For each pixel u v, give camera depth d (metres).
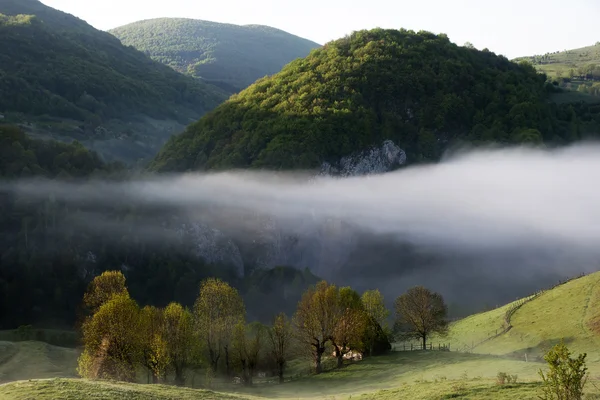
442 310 93.06
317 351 81.50
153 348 68.44
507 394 40.62
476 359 67.81
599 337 70.56
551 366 31.45
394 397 45.41
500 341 84.25
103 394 40.56
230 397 46.94
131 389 44.12
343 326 81.31
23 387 40.72
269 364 87.56
